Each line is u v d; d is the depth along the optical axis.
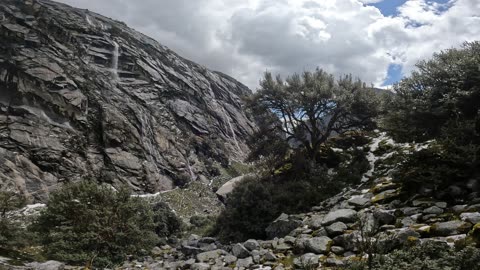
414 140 13.38
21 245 11.45
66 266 10.38
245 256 10.42
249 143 21.80
